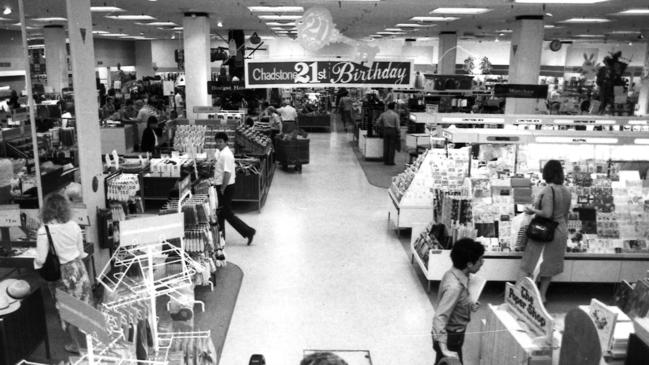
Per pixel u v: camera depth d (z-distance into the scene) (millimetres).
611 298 6227
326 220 9344
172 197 6410
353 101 24203
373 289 6441
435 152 8258
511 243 6180
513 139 6250
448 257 6137
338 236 8453
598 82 20172
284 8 12859
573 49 24625
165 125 13977
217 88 13547
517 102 14734
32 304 4449
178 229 3447
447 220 6426
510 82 14984
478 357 4852
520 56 14453
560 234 5684
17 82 20344
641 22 16609
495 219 6219
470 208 6230
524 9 12914
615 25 18016
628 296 4176
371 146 15281
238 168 9766
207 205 5988
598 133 6305
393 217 8727
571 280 6223
